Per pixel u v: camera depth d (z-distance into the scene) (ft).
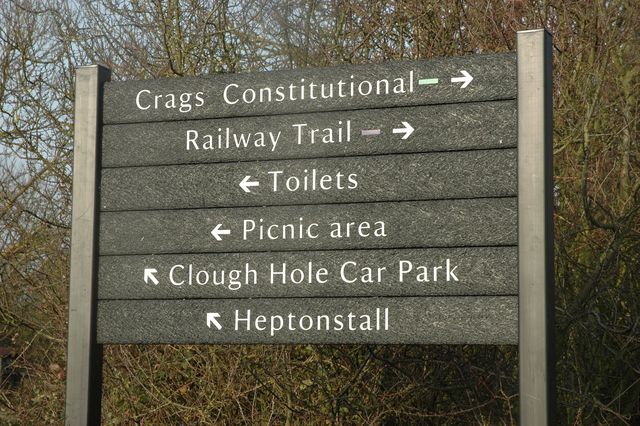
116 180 13.39
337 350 23.79
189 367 24.72
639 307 23.77
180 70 26.78
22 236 27.43
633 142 24.84
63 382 25.64
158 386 24.97
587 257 24.35
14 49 28.53
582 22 24.44
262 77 12.95
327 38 26.20
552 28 25.26
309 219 12.40
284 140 12.71
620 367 24.21
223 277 12.67
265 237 12.57
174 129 13.25
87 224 13.30
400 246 11.91
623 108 24.53
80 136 13.55
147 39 27.76
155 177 13.24
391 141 12.17
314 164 12.50
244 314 12.49
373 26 25.27
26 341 26.91
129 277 13.12
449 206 11.78
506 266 11.40
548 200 11.29
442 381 23.58
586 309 22.86
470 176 11.75
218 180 12.94
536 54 11.50
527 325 11.06
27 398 26.22
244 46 27.09
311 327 12.15
